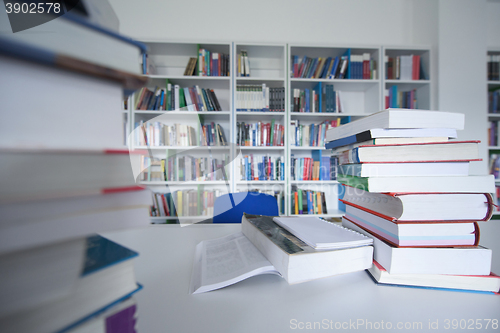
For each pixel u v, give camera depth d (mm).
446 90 2357
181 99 2258
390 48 2391
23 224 116
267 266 379
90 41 135
